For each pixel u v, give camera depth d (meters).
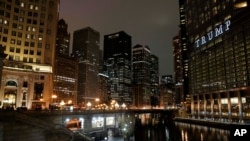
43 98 90.12
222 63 160.88
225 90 154.50
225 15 161.00
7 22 87.62
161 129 139.12
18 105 84.88
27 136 40.00
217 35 168.75
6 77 83.50
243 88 137.00
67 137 51.41
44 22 96.12
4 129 35.62
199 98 190.88
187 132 118.06
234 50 148.38
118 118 94.62
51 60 95.75
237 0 148.25
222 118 156.00
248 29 136.25
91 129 74.00
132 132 98.88
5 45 86.00
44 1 97.56
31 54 91.25
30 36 92.12
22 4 92.19
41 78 91.31
